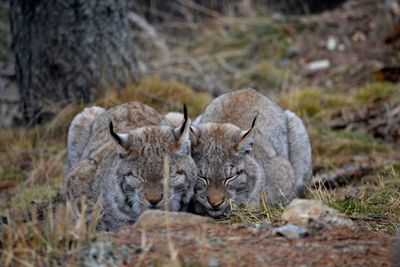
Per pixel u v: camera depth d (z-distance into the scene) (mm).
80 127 11344
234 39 23562
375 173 12641
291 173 10828
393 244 6992
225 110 11477
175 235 7172
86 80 15109
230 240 7129
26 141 14938
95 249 6793
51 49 15031
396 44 20453
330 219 7555
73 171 9805
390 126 16016
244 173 9750
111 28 15273
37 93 15312
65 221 7148
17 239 6941
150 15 25484
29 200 11523
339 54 21156
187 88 16516
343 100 17453
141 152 8781
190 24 24531
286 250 6895
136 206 8852
